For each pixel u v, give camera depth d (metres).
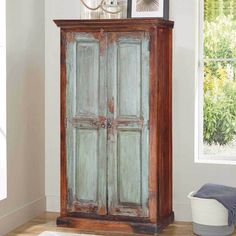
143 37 6.41
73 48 6.61
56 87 7.32
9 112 6.57
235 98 6.99
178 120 6.99
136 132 6.49
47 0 7.30
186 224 6.88
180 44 6.95
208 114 7.07
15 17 6.66
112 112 6.54
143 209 6.52
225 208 6.40
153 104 6.43
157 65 6.43
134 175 6.52
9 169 6.60
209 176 6.96
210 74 7.04
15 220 6.71
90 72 6.58
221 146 7.05
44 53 7.33
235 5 6.94
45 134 7.38
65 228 6.70
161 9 6.90
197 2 6.98
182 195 7.02
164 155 6.72
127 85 6.49
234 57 6.97
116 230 6.58
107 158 6.59
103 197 6.62
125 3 7.00
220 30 6.99
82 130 6.64
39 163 7.25
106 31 6.50
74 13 7.24
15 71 6.68
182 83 6.96
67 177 6.71
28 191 7.00
